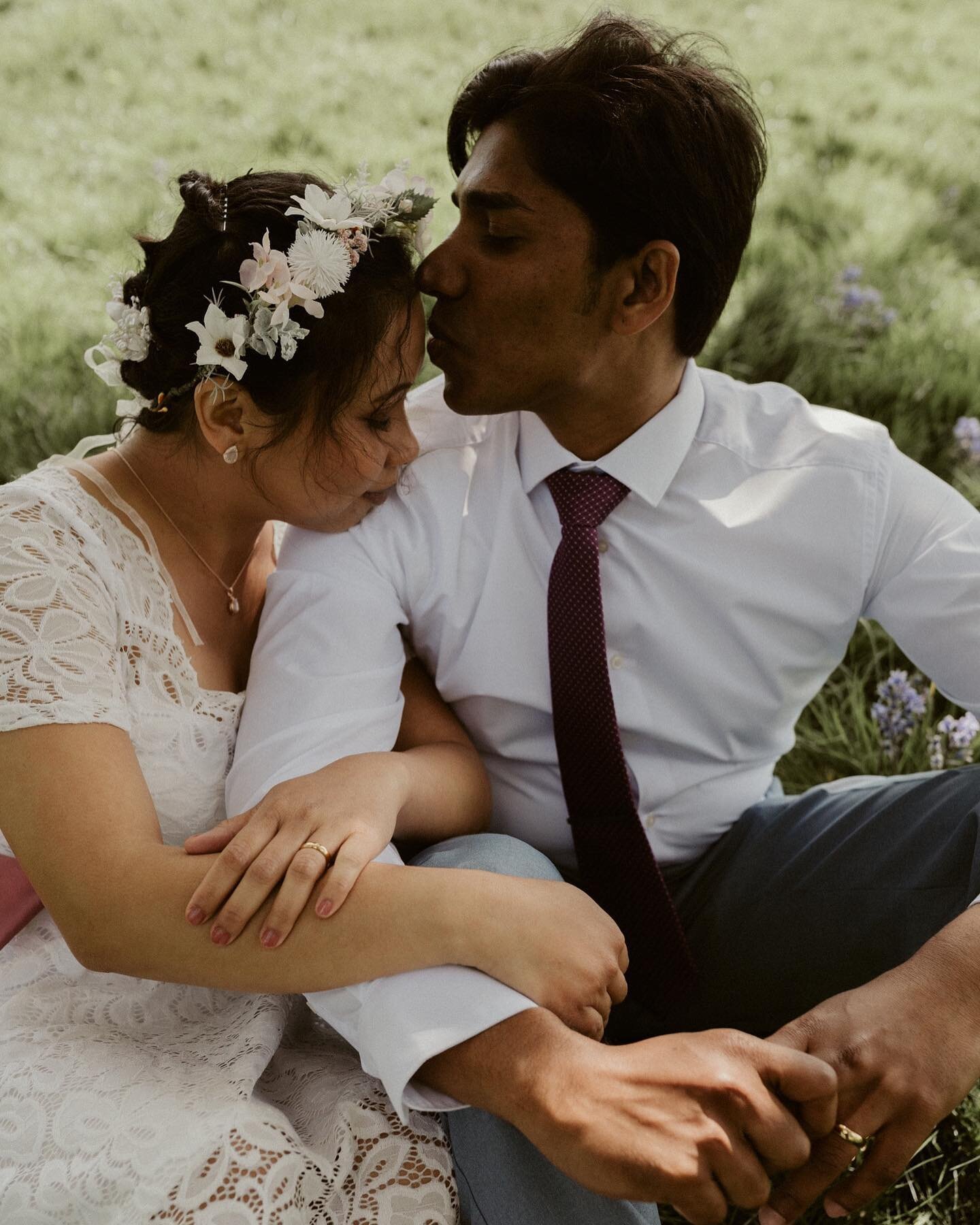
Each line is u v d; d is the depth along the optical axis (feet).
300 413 5.08
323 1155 4.47
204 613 5.69
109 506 5.36
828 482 5.65
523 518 5.73
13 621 4.76
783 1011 5.84
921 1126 4.54
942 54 23.49
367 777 5.03
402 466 5.51
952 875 5.25
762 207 15.26
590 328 5.16
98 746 4.75
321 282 4.75
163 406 5.28
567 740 5.57
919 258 14.52
